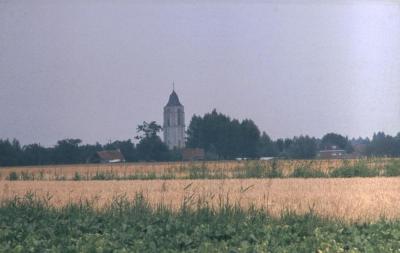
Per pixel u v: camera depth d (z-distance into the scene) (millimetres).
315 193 35531
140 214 22906
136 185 42344
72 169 61844
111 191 38094
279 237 18938
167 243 18359
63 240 18500
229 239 19250
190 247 18188
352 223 21797
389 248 17844
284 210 25109
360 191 36594
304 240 18672
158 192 36719
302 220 21719
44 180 50469
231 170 52188
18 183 46469
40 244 18234
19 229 20219
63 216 23344
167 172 53188
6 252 17359
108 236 19000
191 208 24188
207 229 19859
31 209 24438
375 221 22234
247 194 34438
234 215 22594
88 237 18469
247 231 19609
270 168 50750
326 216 22781
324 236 19141
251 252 17344
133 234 19344
